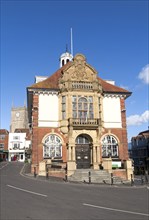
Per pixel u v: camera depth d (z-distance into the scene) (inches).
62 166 1126.4
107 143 1258.0
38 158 1167.0
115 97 1337.4
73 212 406.3
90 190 695.1
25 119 4121.6
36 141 1184.2
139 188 789.9
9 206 446.3
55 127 1221.1
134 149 2869.1
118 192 673.0
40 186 717.3
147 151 2645.2
